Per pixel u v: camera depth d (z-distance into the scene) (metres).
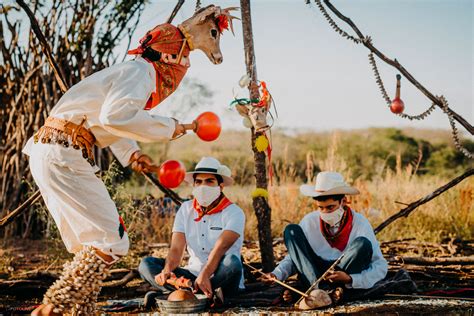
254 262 6.20
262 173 5.69
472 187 8.83
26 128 8.77
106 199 4.18
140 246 7.71
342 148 22.19
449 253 7.06
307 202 8.86
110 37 8.78
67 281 4.08
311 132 29.36
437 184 9.79
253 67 5.44
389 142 24.09
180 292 4.64
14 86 9.02
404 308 4.63
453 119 5.88
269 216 5.74
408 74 5.87
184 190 12.19
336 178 5.06
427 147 24.08
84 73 8.33
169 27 4.39
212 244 5.19
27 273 6.13
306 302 4.67
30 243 8.27
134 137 4.02
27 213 8.82
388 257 6.40
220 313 4.59
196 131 4.12
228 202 5.25
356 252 4.85
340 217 5.09
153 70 4.25
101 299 5.38
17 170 8.76
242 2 5.48
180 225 5.27
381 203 8.91
